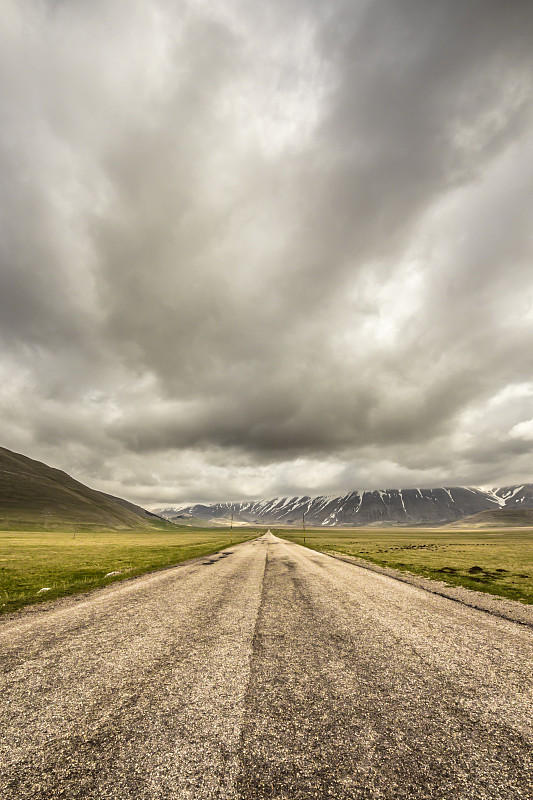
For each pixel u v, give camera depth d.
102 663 7.54
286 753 4.43
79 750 4.48
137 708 5.59
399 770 4.12
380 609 12.93
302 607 13.20
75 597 15.36
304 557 39.34
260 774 4.02
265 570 25.84
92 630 10.07
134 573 24.02
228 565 29.80
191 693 6.14
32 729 4.96
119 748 4.52
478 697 6.08
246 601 14.31
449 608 13.23
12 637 9.40
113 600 14.52
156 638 9.33
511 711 5.61
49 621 11.10
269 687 6.41
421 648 8.64
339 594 15.95
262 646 8.73
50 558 39.88
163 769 4.11
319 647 8.69
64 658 7.83
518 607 13.59
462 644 8.97
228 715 5.39
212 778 3.95
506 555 46.03
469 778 3.99
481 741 4.76
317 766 4.18
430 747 4.60
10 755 4.37
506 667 7.46
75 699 5.90
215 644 8.86
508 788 3.83
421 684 6.60
